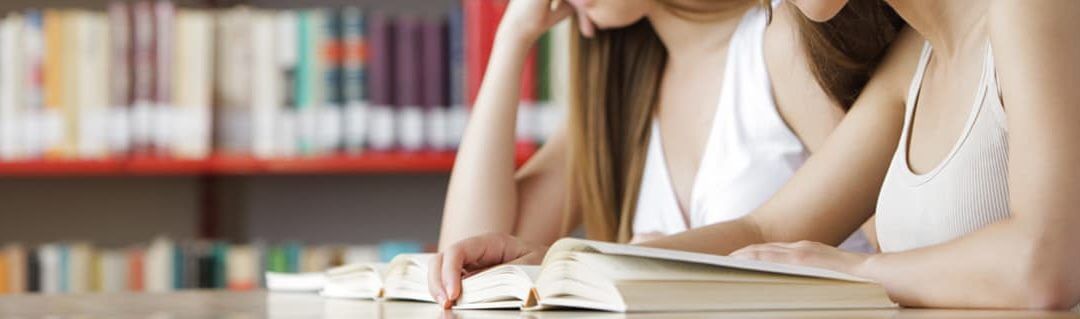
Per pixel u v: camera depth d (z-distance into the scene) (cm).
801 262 99
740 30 161
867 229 156
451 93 281
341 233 326
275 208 326
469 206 169
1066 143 93
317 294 154
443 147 280
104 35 281
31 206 324
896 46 132
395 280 121
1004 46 98
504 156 171
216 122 282
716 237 133
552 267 92
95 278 286
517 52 173
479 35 278
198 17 282
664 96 167
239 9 318
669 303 85
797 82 153
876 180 133
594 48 171
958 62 112
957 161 110
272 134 281
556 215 177
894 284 96
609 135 171
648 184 168
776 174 154
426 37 281
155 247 287
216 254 287
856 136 133
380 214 326
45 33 281
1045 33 96
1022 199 93
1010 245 92
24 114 280
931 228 114
